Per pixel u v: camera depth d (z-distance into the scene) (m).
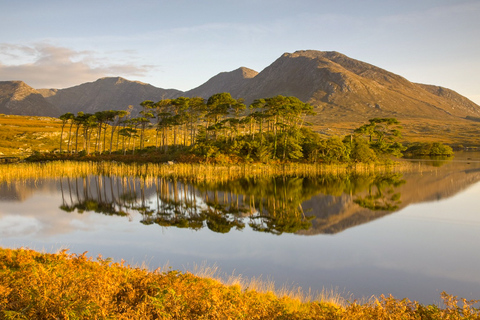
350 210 40.56
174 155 87.88
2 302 8.70
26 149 128.12
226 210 39.75
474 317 9.53
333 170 81.12
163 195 48.78
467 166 98.19
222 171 72.62
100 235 28.61
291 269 21.22
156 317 9.15
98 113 107.81
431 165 101.88
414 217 37.19
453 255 24.53
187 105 99.56
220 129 99.50
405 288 18.53
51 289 9.37
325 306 11.32
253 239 28.03
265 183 61.31
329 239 28.39
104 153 107.06
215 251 24.66
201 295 10.40
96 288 9.70
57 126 171.38
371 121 111.31
